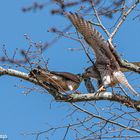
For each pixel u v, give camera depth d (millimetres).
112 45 13250
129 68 13523
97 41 13461
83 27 13305
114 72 13594
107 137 12172
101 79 13773
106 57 13656
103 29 13430
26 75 12727
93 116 12641
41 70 12602
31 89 12820
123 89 12555
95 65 13906
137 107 12570
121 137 12062
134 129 12234
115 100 12641
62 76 13523
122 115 12375
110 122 12453
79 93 13031
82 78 14062
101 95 12758
